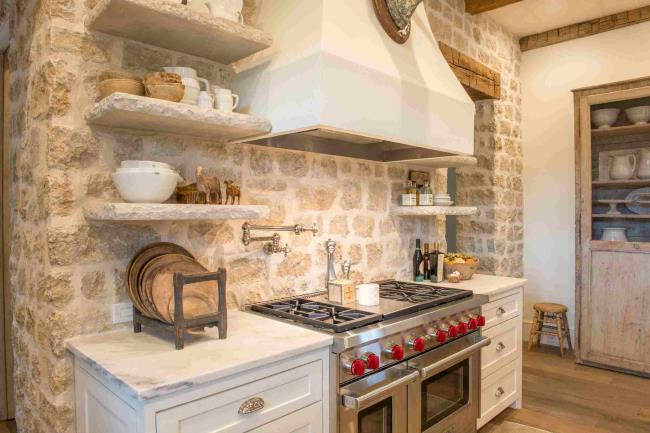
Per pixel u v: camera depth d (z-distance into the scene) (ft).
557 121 14.74
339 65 5.67
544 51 14.97
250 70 6.57
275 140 7.34
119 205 4.69
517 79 15.15
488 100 13.88
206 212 5.36
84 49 5.44
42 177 5.42
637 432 8.98
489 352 9.05
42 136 5.44
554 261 14.82
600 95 12.34
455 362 7.32
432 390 7.06
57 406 5.20
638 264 11.85
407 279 10.21
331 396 5.53
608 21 13.41
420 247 10.48
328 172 8.46
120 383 4.02
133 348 4.95
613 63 13.60
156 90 5.09
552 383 11.50
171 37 5.73
